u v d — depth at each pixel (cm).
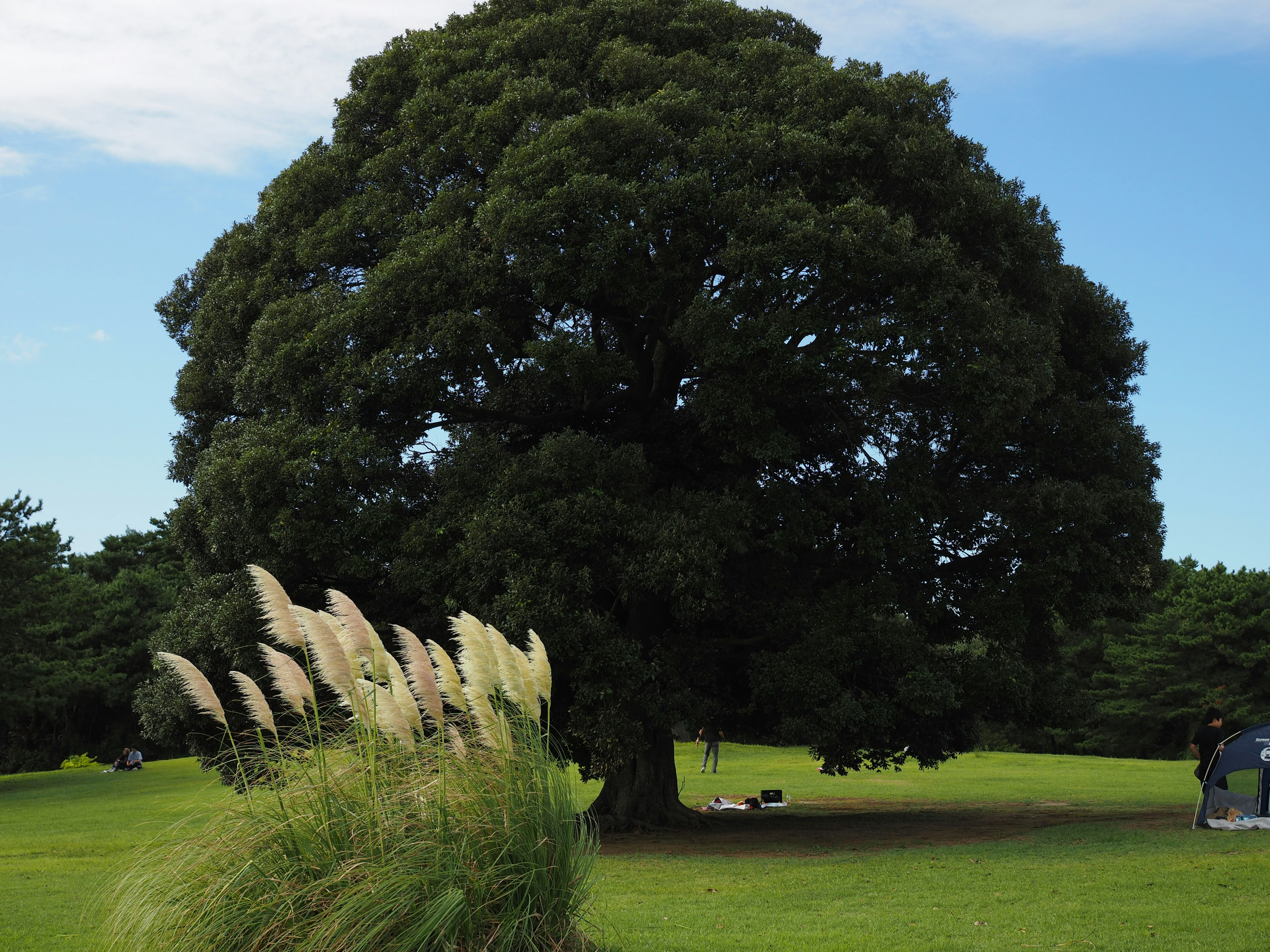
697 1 1803
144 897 555
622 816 1688
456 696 616
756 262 1387
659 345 1750
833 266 1395
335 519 1430
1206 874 980
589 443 1450
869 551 1530
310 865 548
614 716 1347
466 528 1372
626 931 768
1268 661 4453
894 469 1603
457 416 1608
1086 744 4822
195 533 1650
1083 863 1096
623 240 1407
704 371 1506
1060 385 1755
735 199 1430
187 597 1634
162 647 1634
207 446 1888
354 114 1756
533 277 1429
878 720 1471
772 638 1555
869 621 1489
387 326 1484
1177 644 4662
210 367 1834
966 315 1426
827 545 1661
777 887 1009
